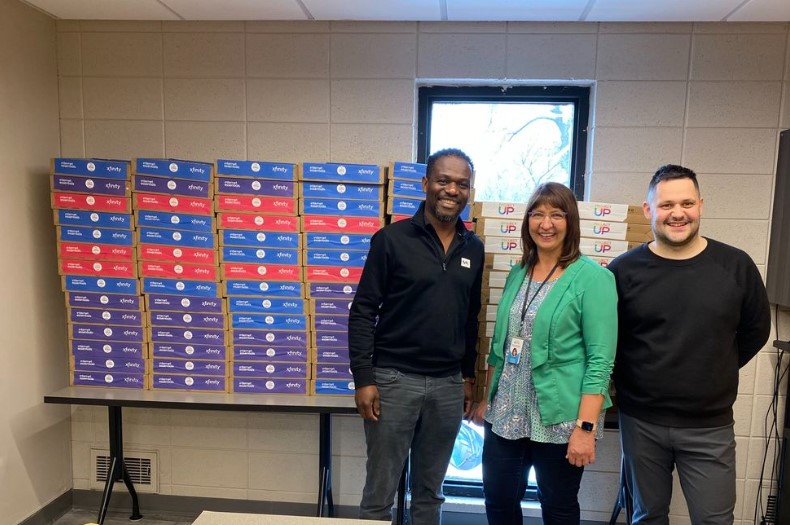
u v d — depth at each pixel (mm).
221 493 2412
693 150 2154
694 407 1510
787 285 2021
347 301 2002
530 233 1578
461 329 1707
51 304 2266
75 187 2002
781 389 2168
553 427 1488
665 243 1548
